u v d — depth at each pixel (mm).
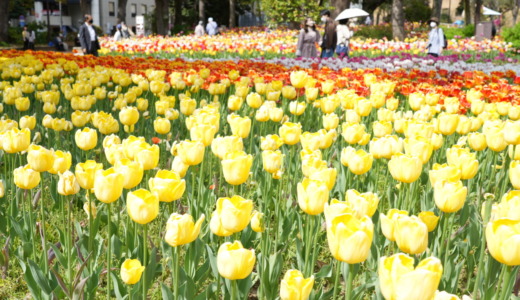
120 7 40375
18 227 3520
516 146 4047
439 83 9273
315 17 30719
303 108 5406
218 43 22312
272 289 2936
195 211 3686
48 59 11391
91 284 2967
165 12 48531
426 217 2666
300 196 2465
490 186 5000
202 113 4125
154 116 7121
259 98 5488
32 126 4336
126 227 3594
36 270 2910
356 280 3656
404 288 1629
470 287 3500
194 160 3016
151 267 2809
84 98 5930
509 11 69062
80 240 3332
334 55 17562
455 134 6414
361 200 2521
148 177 3570
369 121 7574
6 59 10930
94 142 3523
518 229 1994
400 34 31812
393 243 3389
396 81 9086
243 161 2664
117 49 21906
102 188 2457
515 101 6004
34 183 3025
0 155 5488
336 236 1892
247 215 2270
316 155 3311
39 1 60688
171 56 20203
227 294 2834
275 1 30797
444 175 2971
